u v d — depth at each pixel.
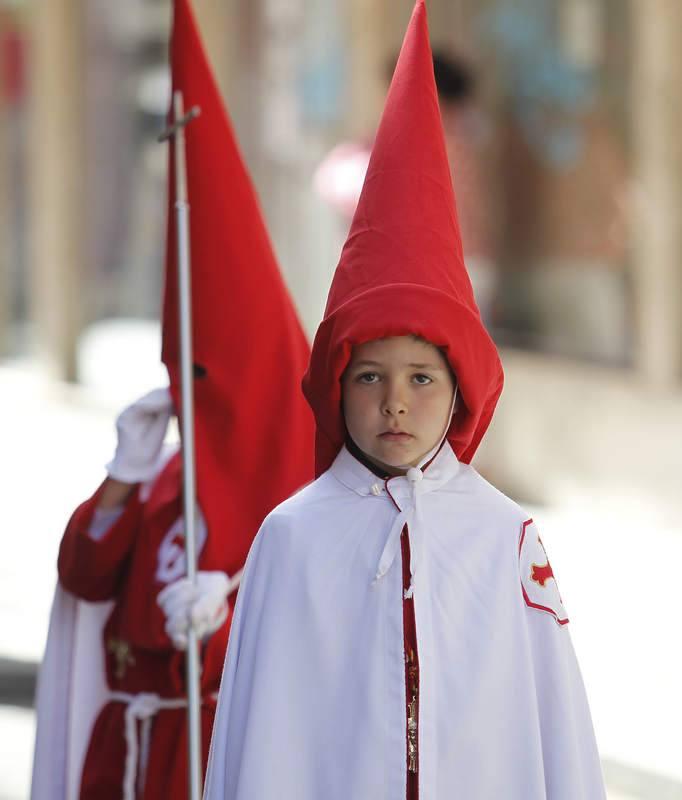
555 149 28.55
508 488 29.41
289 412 11.77
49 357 44.16
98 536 11.91
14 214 47.06
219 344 11.57
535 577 9.45
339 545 9.39
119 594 12.21
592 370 27.98
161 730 11.80
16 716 20.72
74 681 12.47
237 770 9.31
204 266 11.56
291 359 11.81
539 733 9.23
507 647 9.24
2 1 44.84
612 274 27.80
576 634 20.59
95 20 41.94
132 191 42.16
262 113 34.69
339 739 9.12
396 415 9.22
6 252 47.47
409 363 9.25
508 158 28.94
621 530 26.45
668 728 17.73
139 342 42.75
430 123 9.96
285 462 11.73
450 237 9.78
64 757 12.58
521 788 9.15
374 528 9.41
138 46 41.34
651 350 26.95
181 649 11.32
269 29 34.28
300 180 33.84
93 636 12.52
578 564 24.09
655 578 23.11
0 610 23.11
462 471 9.70
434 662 9.11
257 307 11.63
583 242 28.27
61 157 42.72
